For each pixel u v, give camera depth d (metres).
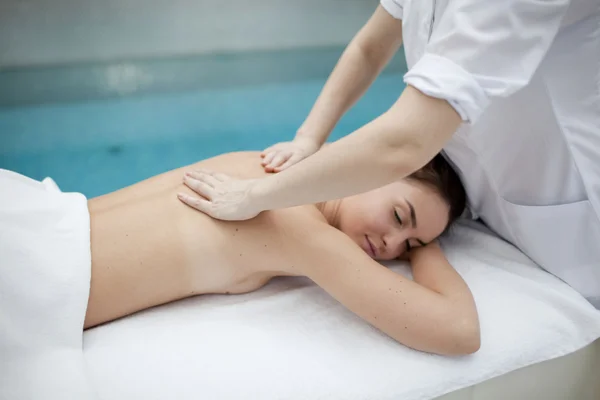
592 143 0.93
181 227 1.00
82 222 0.96
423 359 0.94
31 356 0.84
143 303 0.99
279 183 0.87
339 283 0.98
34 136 2.13
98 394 0.83
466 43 0.77
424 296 0.97
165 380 0.86
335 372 0.90
